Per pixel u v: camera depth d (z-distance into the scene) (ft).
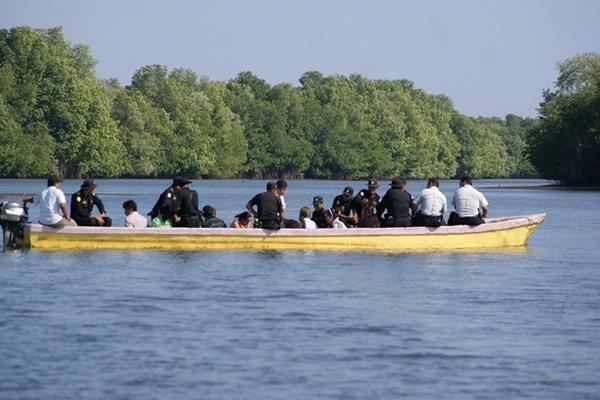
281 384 148.77
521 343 177.99
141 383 147.84
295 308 210.18
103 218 311.68
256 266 277.64
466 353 169.48
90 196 311.06
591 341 180.14
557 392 146.72
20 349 166.50
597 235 446.19
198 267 273.13
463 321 198.49
